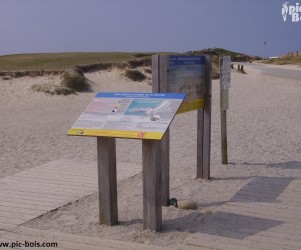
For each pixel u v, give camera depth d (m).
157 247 4.68
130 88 26.83
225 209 5.85
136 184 7.18
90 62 31.25
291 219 5.47
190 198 6.36
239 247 4.68
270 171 7.83
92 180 7.41
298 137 11.36
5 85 23.38
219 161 8.68
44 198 6.46
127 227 5.30
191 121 14.59
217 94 25.03
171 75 5.95
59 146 10.69
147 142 4.95
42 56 37.94
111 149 5.25
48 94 22.12
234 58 101.62
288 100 20.94
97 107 5.25
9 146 10.74
